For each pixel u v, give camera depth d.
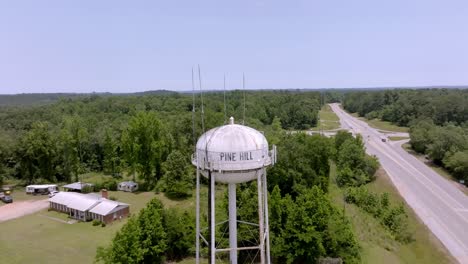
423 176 58.06
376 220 38.47
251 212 28.89
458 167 54.88
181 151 57.72
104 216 39.31
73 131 63.25
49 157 58.47
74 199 43.56
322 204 29.53
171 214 30.50
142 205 46.06
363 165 55.12
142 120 52.97
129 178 60.81
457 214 41.94
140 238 27.42
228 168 15.50
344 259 28.67
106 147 62.25
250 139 16.03
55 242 34.22
